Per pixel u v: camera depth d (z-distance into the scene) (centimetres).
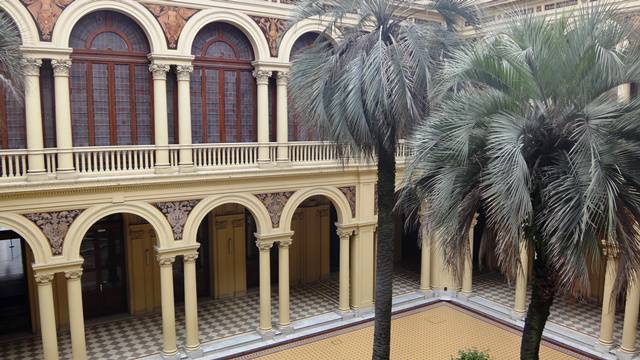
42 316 1310
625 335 1476
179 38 1451
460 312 1878
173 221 1459
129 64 1455
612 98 799
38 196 1267
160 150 1438
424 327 1741
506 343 1611
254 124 1678
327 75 1171
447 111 883
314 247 2217
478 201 881
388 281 1217
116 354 1517
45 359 1323
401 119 1102
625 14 841
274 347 1588
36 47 1254
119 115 1461
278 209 1633
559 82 803
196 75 1559
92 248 1767
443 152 878
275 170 1590
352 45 1187
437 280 2044
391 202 1203
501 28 908
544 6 1641
